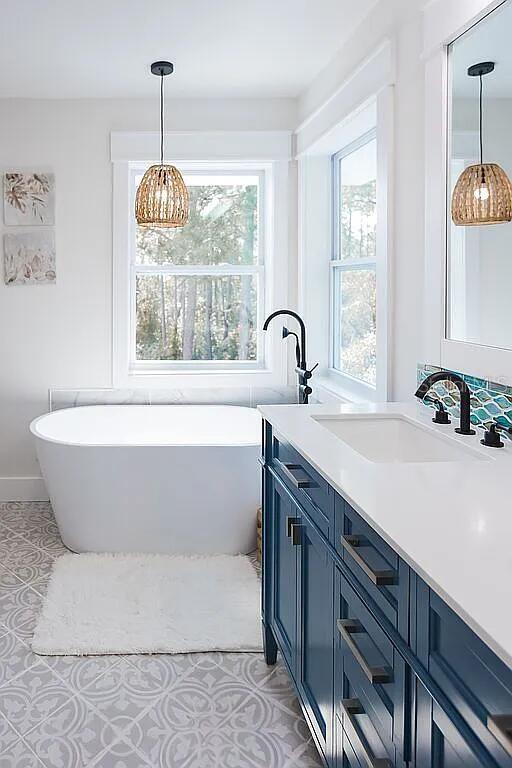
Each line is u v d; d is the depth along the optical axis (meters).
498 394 2.10
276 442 2.46
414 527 1.27
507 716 0.88
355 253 4.17
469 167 2.25
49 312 4.66
